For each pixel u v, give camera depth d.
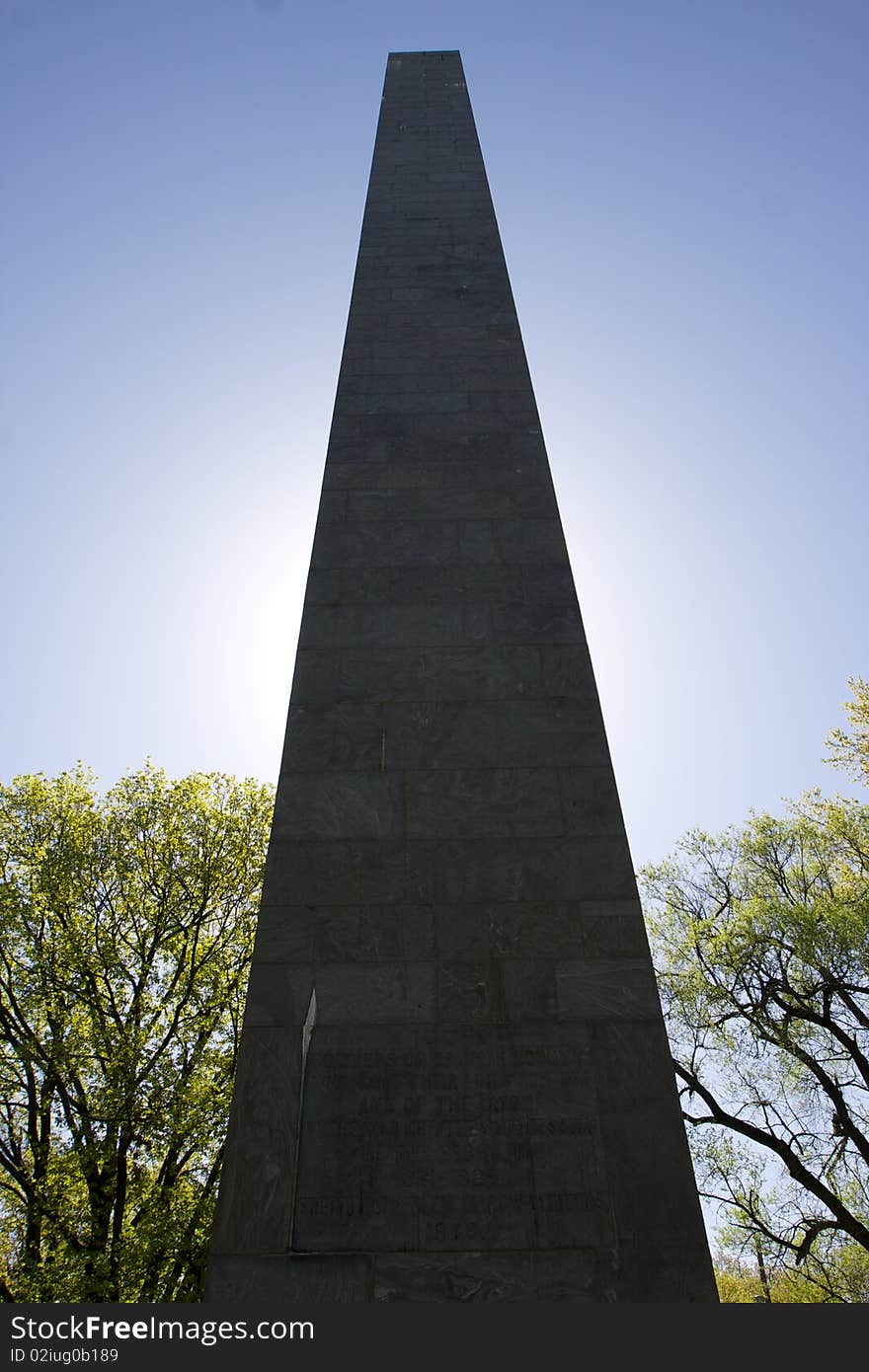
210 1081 17.78
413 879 7.54
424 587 9.54
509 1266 5.82
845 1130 18.84
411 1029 6.74
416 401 11.44
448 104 17.23
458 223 14.21
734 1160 19.25
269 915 7.32
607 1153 6.24
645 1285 5.76
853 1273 18.33
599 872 7.58
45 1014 18.12
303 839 7.75
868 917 19.55
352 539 9.95
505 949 7.17
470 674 8.87
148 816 21.16
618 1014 6.84
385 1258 5.84
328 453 10.80
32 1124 17.44
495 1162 6.20
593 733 8.44
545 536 9.98
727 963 20.42
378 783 8.10
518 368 11.84
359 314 12.59
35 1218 16.17
